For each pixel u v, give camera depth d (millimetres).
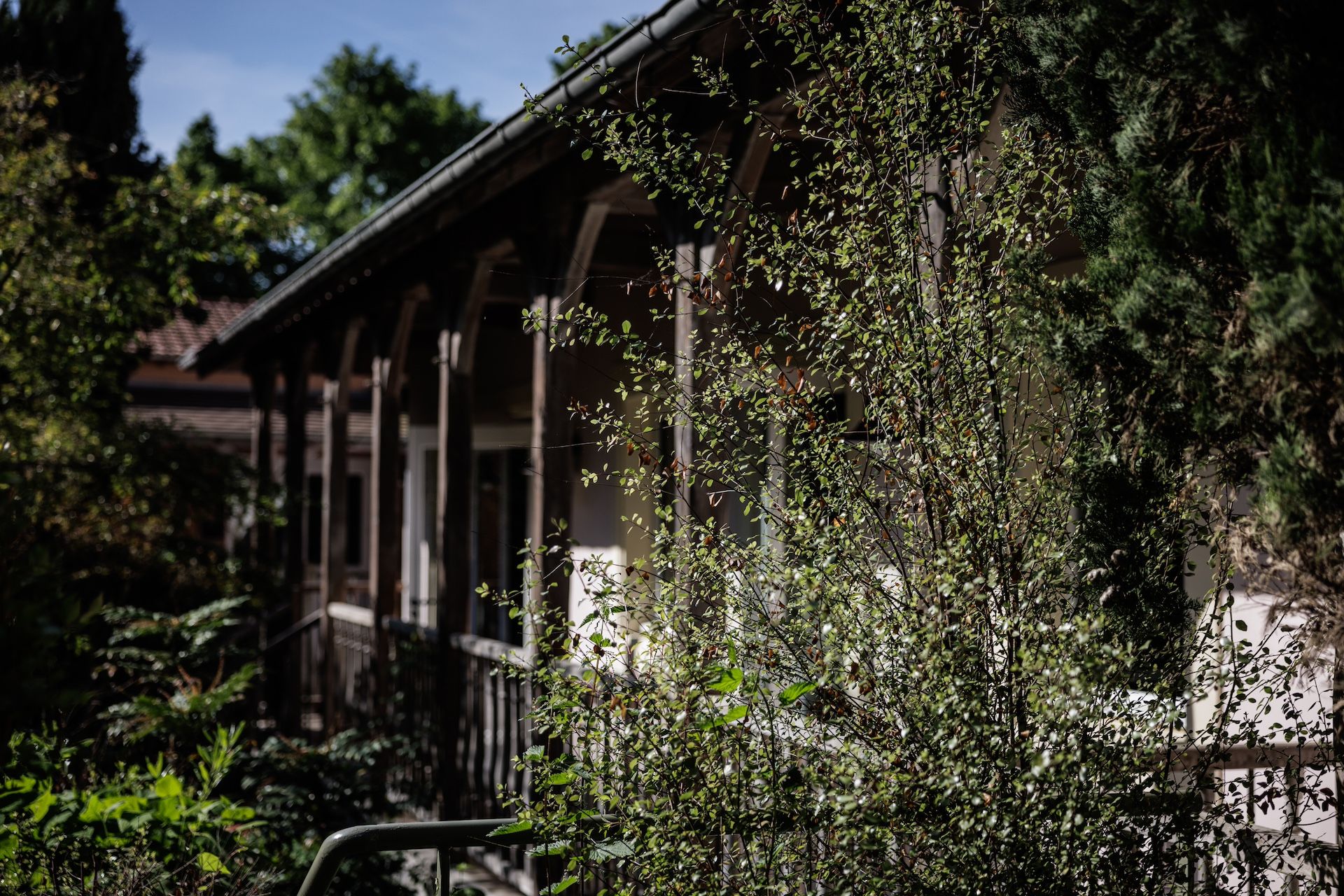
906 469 2631
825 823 2406
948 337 2590
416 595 11953
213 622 7039
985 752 2352
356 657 9508
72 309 8617
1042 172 2701
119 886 3498
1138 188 2371
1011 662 2430
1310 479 2080
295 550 11484
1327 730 2533
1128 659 2336
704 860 2445
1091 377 2582
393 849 2729
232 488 9344
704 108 4641
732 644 2527
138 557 8898
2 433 7840
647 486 2914
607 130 3025
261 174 34000
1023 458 2703
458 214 6594
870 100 2764
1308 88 2094
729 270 2867
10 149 8555
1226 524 2441
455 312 7391
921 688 2408
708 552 2684
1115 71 2439
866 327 2740
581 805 2676
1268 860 2578
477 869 6684
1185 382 2322
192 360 13688
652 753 2459
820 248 2859
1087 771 2324
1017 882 2307
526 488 10180
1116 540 2602
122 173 15289
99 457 8672
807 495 2631
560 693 2619
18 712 4281
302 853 4602
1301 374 2084
